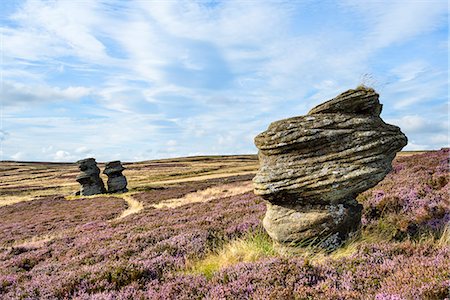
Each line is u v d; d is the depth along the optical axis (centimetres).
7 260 1502
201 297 665
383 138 953
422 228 969
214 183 6253
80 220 3131
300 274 683
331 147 952
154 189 6738
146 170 14862
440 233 908
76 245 1611
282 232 991
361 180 936
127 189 6875
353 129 945
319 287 614
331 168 931
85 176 6569
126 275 865
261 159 1069
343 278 642
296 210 991
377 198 1360
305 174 946
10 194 8644
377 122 983
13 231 2872
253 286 656
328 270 700
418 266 615
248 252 975
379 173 956
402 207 1223
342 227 968
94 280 851
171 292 706
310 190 944
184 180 9119
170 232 1462
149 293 723
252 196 2422
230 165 14975
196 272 853
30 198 7288
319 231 954
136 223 2083
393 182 1652
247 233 1252
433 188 1375
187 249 1130
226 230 1346
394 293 531
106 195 6141
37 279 982
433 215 1043
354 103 962
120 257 1186
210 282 725
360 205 1036
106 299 718
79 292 788
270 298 592
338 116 955
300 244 963
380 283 593
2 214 4741
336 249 943
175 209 2508
